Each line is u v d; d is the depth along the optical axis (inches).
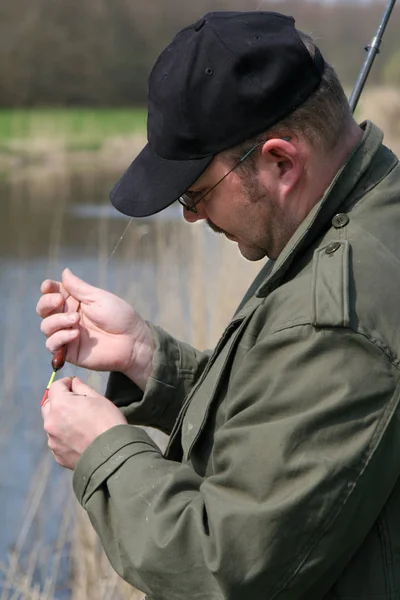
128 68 1267.2
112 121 1133.7
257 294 74.0
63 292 95.4
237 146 72.4
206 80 71.9
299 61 71.4
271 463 65.2
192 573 66.5
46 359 252.4
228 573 64.7
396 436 65.4
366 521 65.9
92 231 458.9
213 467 70.6
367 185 72.7
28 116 1158.3
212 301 201.6
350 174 72.6
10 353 239.3
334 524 64.1
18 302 281.4
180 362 93.8
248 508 65.1
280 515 64.0
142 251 237.6
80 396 77.4
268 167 72.6
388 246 69.9
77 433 75.4
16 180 749.9
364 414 65.1
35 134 1007.6
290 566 64.4
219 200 74.7
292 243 72.1
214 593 66.1
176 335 184.1
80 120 1133.7
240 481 66.2
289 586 64.7
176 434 81.1
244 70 71.2
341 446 64.7
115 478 71.9
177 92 72.7
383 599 67.5
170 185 74.5
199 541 66.7
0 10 1280.8
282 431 65.3
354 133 74.8
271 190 73.0
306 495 63.7
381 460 65.1
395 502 68.2
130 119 1156.5
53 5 1277.1
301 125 71.7
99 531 71.9
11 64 1263.5
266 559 64.2
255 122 71.6
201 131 72.5
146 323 94.3
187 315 194.4
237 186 73.4
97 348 92.7
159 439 169.0
